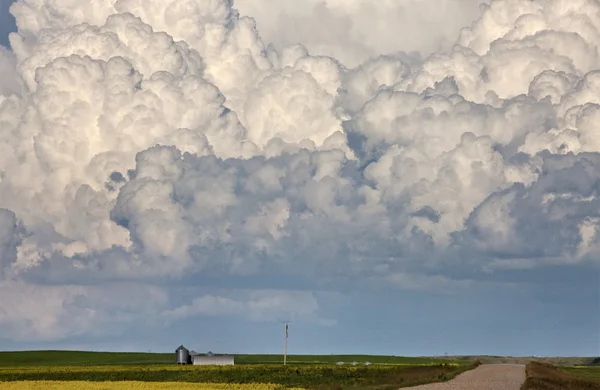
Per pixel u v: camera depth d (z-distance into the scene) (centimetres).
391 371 13888
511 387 9062
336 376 12650
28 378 13288
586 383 9519
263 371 14288
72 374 13975
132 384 10325
